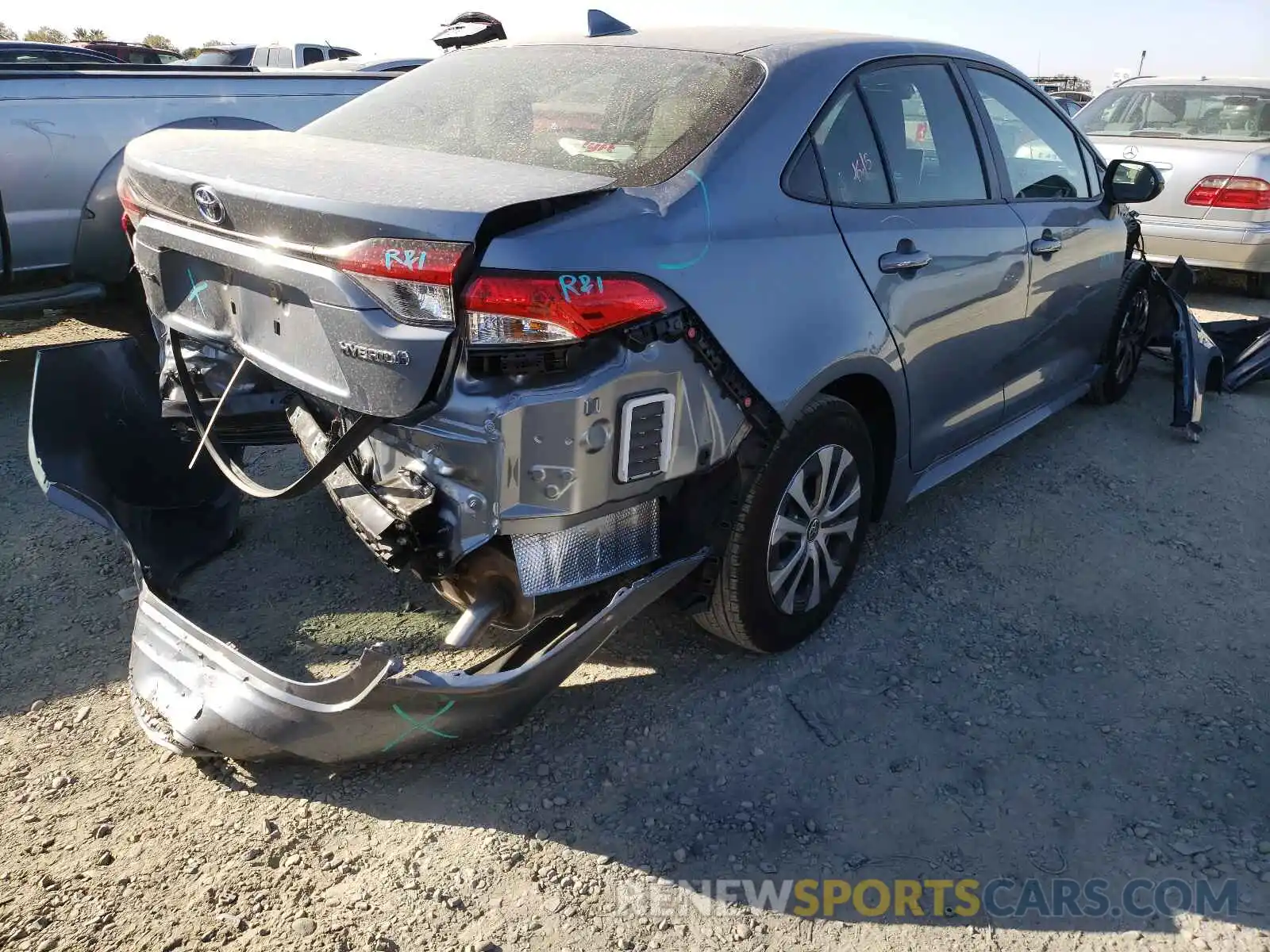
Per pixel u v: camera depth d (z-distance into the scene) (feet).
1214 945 7.00
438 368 6.84
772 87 9.18
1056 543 12.78
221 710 7.79
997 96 12.71
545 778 8.42
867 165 9.99
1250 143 24.38
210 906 7.08
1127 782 8.54
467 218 6.62
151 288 9.46
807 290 8.76
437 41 12.38
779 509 9.09
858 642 10.44
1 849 7.52
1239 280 28.48
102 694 9.35
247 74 19.12
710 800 8.22
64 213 16.72
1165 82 27.27
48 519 12.66
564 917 7.10
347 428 7.91
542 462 7.11
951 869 7.63
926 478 11.75
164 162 8.55
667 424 7.68
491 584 7.77
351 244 6.91
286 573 11.28
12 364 19.30
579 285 6.91
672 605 9.14
